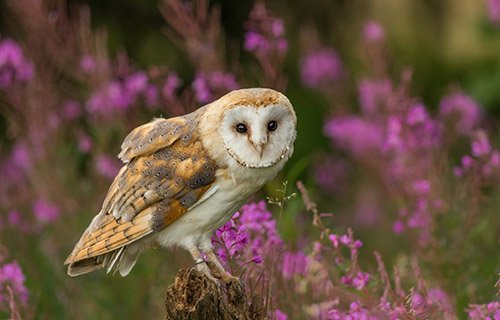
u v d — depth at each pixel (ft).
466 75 54.49
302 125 51.93
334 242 26.84
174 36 49.19
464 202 34.60
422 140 36.27
